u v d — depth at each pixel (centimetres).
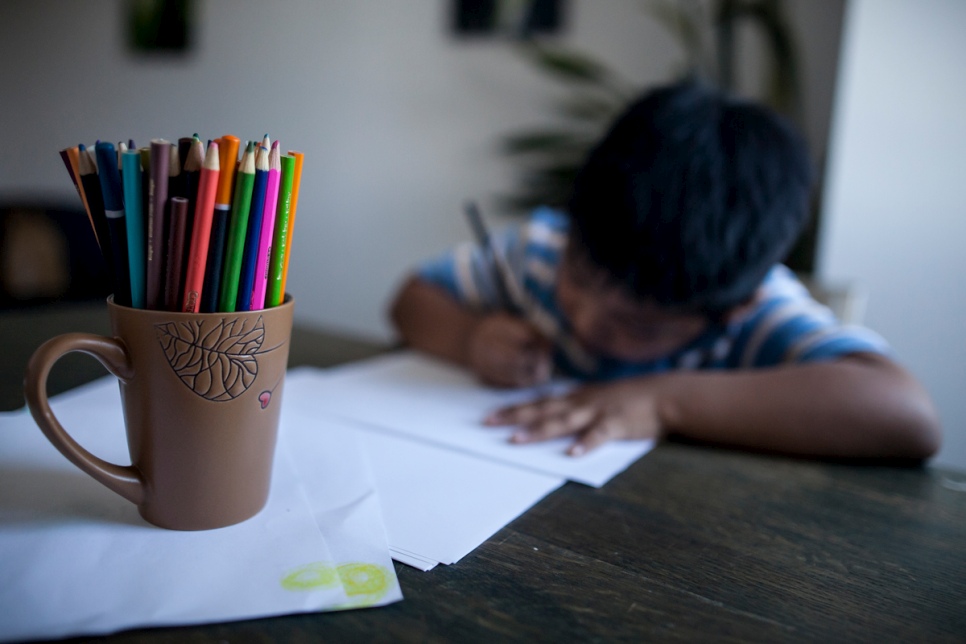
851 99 113
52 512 37
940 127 105
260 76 196
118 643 28
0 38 241
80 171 34
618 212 62
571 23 150
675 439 59
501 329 73
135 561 33
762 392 58
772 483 51
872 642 31
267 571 33
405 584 34
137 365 34
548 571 36
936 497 50
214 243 33
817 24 122
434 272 96
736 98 71
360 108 181
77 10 223
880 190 112
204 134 211
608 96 144
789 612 33
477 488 46
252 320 35
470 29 161
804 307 77
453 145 169
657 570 37
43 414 32
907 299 112
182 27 205
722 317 73
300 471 45
